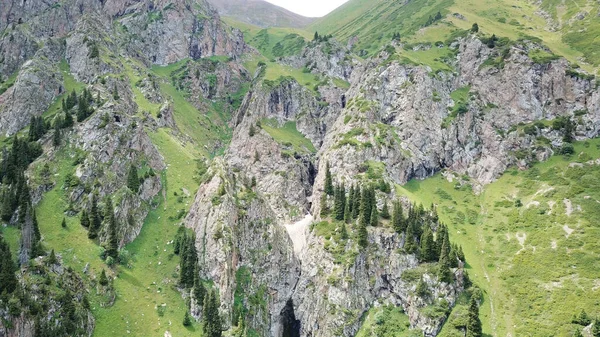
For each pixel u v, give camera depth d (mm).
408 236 189000
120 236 179375
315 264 198375
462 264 184750
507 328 163750
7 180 183625
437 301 171625
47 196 182625
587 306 161500
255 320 181625
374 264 189250
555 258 182500
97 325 150750
